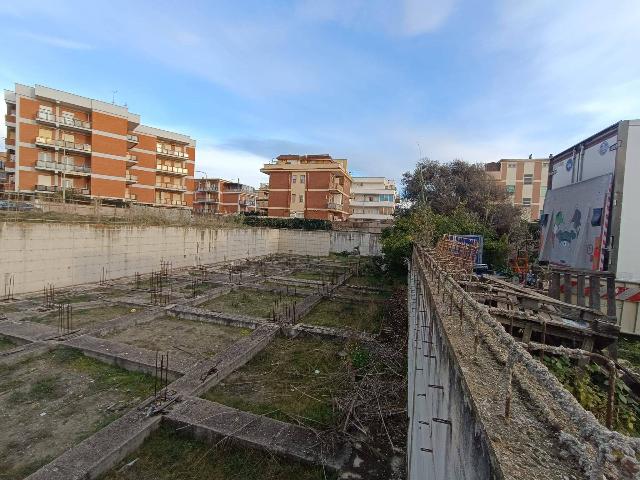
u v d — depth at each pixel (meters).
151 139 39.84
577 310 4.28
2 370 7.63
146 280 17.27
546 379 1.29
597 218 5.95
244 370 8.41
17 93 27.77
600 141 6.22
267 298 15.18
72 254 14.92
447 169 26.45
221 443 5.63
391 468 5.21
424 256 7.22
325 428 6.09
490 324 1.91
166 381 7.43
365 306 14.07
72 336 9.28
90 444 5.29
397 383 7.29
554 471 1.16
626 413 2.96
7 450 5.37
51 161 29.17
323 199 40.72
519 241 19.92
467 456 1.64
